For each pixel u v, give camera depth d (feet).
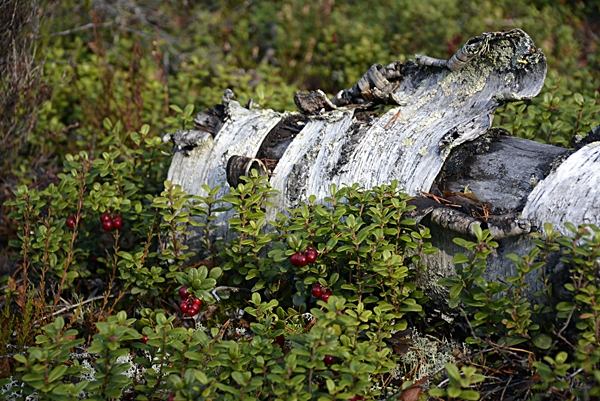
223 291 18.12
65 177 19.11
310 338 12.84
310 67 34.22
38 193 19.08
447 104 17.92
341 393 12.60
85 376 16.05
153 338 13.71
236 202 16.81
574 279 13.19
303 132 18.97
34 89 25.11
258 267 17.52
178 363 13.71
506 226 14.38
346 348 13.66
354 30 34.27
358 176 17.28
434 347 15.98
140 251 20.06
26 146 26.68
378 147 17.30
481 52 17.35
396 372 15.69
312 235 16.06
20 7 23.62
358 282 15.65
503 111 24.14
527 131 21.11
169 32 38.19
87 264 21.01
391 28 35.50
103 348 12.87
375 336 14.52
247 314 18.12
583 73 29.17
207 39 35.58
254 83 32.09
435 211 15.23
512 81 17.25
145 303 19.11
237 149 19.38
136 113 26.96
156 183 21.98
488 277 15.17
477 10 36.70
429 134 16.87
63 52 30.66
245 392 13.06
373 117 18.43
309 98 19.19
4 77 23.94
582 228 13.05
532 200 14.47
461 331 16.49
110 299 19.77
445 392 12.26
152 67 32.09
